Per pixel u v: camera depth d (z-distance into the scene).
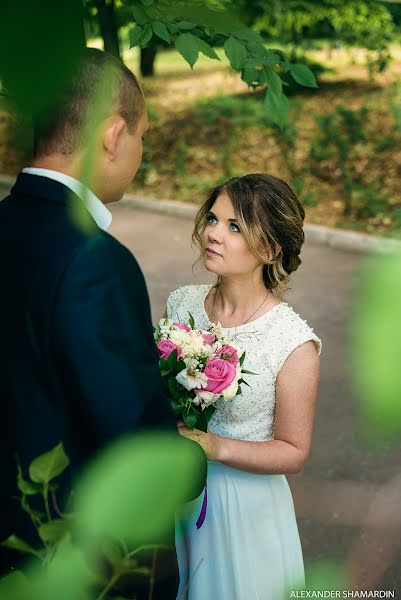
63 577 0.50
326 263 7.00
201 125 10.34
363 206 8.12
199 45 1.64
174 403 1.62
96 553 0.60
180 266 7.05
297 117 9.90
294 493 3.64
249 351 1.88
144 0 0.55
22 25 0.29
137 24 1.42
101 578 0.61
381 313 0.27
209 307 2.08
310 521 3.41
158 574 1.38
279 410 1.90
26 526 1.27
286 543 2.05
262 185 1.83
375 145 9.20
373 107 10.10
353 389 0.27
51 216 1.17
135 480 0.41
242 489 1.96
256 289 1.94
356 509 3.45
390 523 2.68
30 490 0.69
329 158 8.99
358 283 0.27
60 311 1.12
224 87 12.04
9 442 1.26
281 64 1.95
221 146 9.88
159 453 0.42
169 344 1.68
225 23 0.48
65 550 0.52
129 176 1.29
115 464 0.42
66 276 1.12
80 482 0.43
